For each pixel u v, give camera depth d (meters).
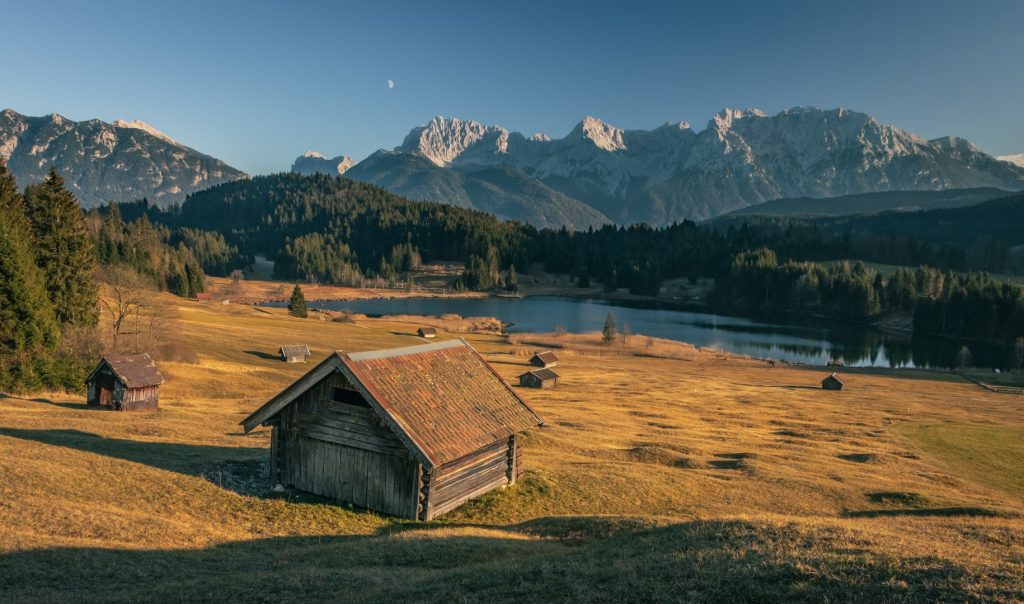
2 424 34.12
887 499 36.88
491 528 24.77
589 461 39.88
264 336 109.88
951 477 45.97
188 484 25.92
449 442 25.58
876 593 13.16
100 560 17.31
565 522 25.12
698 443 52.75
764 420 70.06
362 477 25.84
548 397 78.44
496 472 29.94
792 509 33.62
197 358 78.00
